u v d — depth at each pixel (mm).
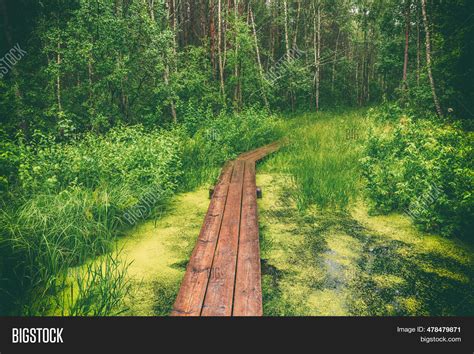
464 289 3330
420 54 16234
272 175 7625
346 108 24141
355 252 4094
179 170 6738
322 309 3029
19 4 9672
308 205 5680
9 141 5816
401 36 18578
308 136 10703
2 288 3080
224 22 17922
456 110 9680
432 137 6000
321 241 4395
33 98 9711
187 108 11648
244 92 17734
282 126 13273
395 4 17016
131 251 4105
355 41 24750
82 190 4902
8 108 8586
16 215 3861
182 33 18359
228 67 16922
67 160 5355
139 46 10539
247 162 7914
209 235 3861
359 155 7496
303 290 3328
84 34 9531
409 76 16922
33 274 3361
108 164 5469
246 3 20281
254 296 2715
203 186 6742
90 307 3004
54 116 10094
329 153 8234
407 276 3566
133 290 3312
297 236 4551
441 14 9555
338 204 5609
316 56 22391
